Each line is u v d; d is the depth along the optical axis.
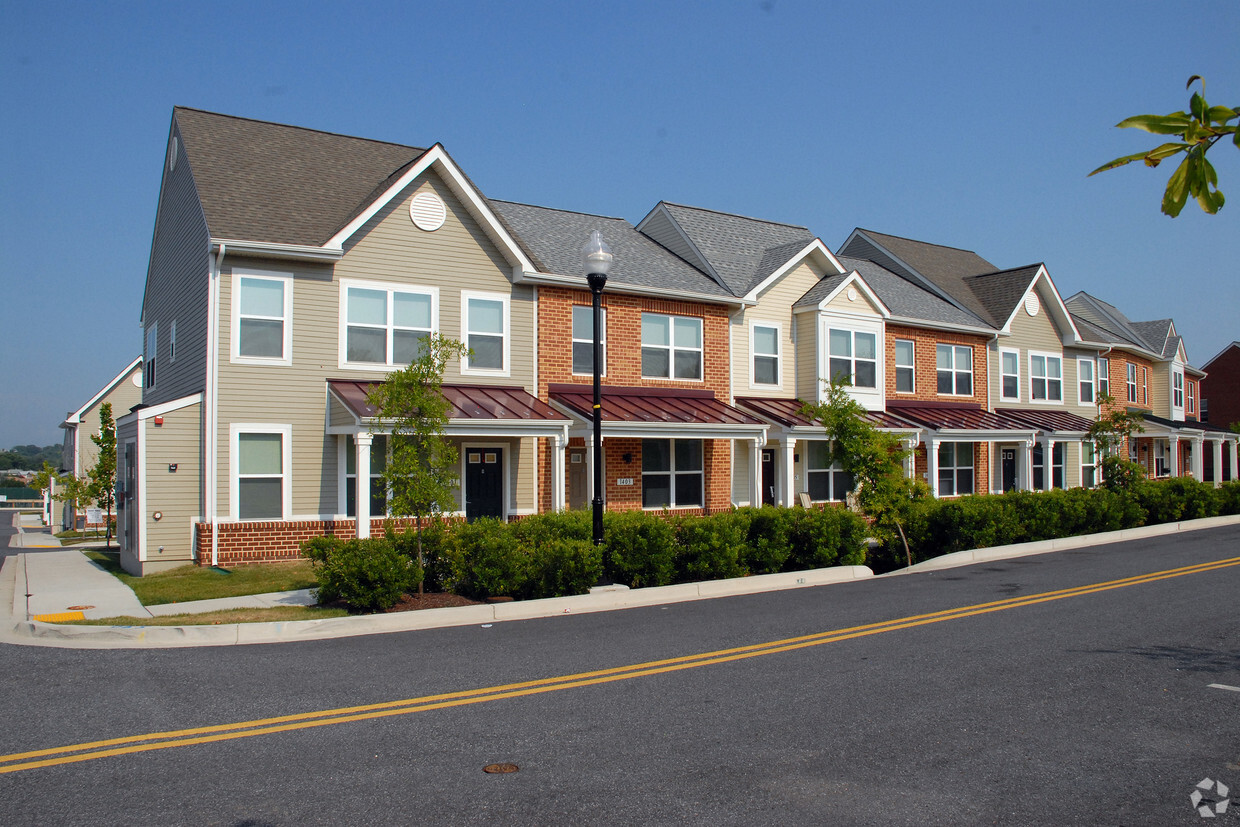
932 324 27.66
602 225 25.27
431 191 18.91
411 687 8.09
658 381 21.95
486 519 13.90
